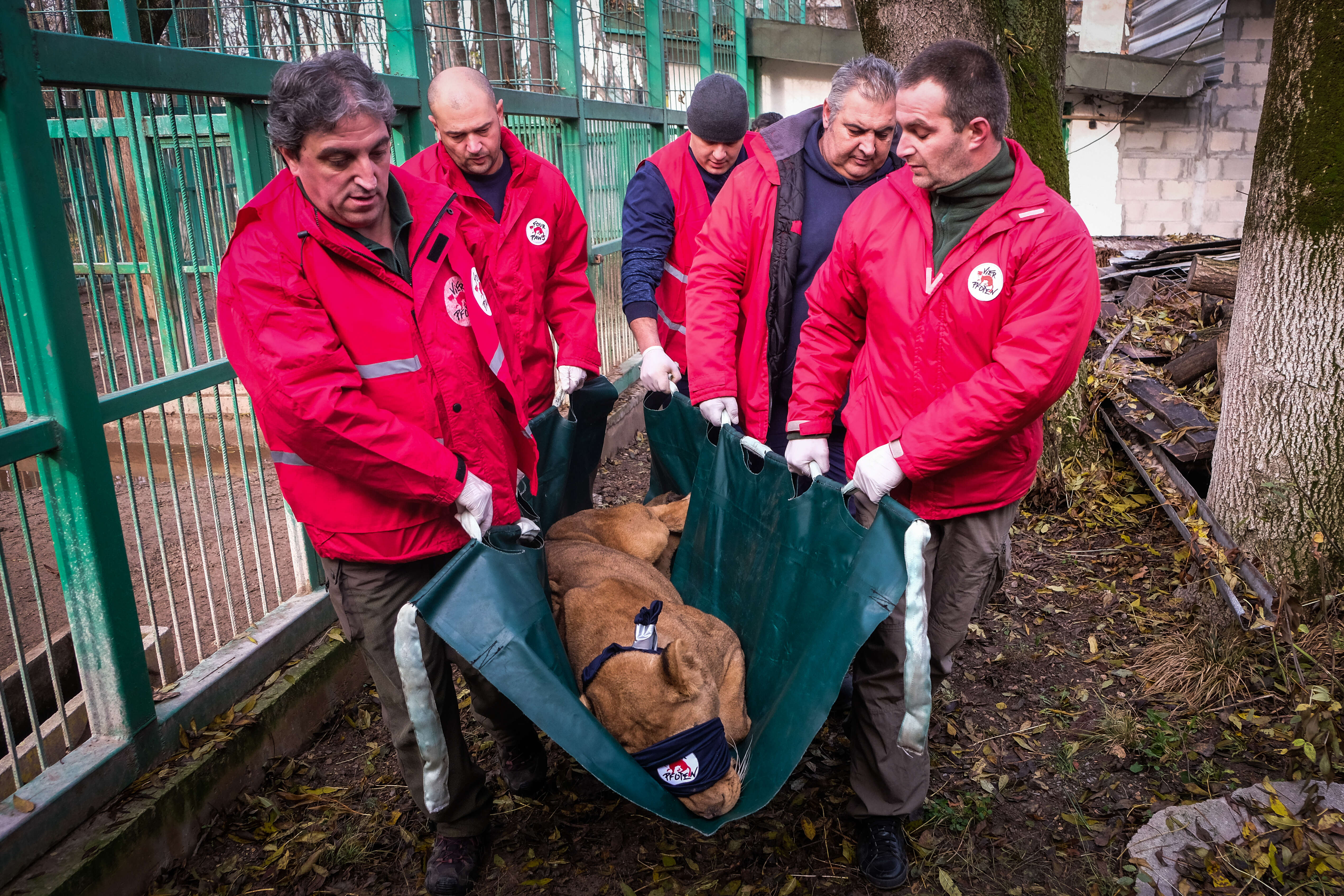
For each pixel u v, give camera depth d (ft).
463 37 19.26
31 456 8.71
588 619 10.11
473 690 9.64
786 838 9.88
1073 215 8.21
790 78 51.03
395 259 7.87
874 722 9.11
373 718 12.30
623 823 10.28
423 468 7.64
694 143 13.78
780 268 11.39
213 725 10.73
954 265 8.39
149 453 10.20
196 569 15.76
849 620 7.77
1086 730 11.61
